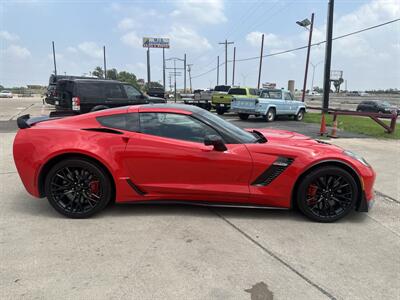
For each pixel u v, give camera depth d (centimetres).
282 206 404
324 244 346
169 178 399
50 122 424
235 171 392
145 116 408
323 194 397
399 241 357
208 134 404
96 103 1084
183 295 258
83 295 256
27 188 407
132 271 289
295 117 1841
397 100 6438
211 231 370
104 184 396
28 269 289
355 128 1385
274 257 317
